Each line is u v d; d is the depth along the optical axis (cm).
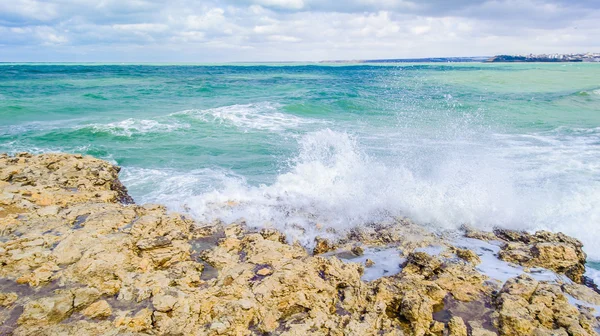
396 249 766
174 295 541
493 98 3098
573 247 737
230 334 500
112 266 600
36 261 604
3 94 3130
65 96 3094
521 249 746
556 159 1319
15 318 493
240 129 1859
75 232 677
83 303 529
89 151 1423
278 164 1309
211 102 2906
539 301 572
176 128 1833
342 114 2334
